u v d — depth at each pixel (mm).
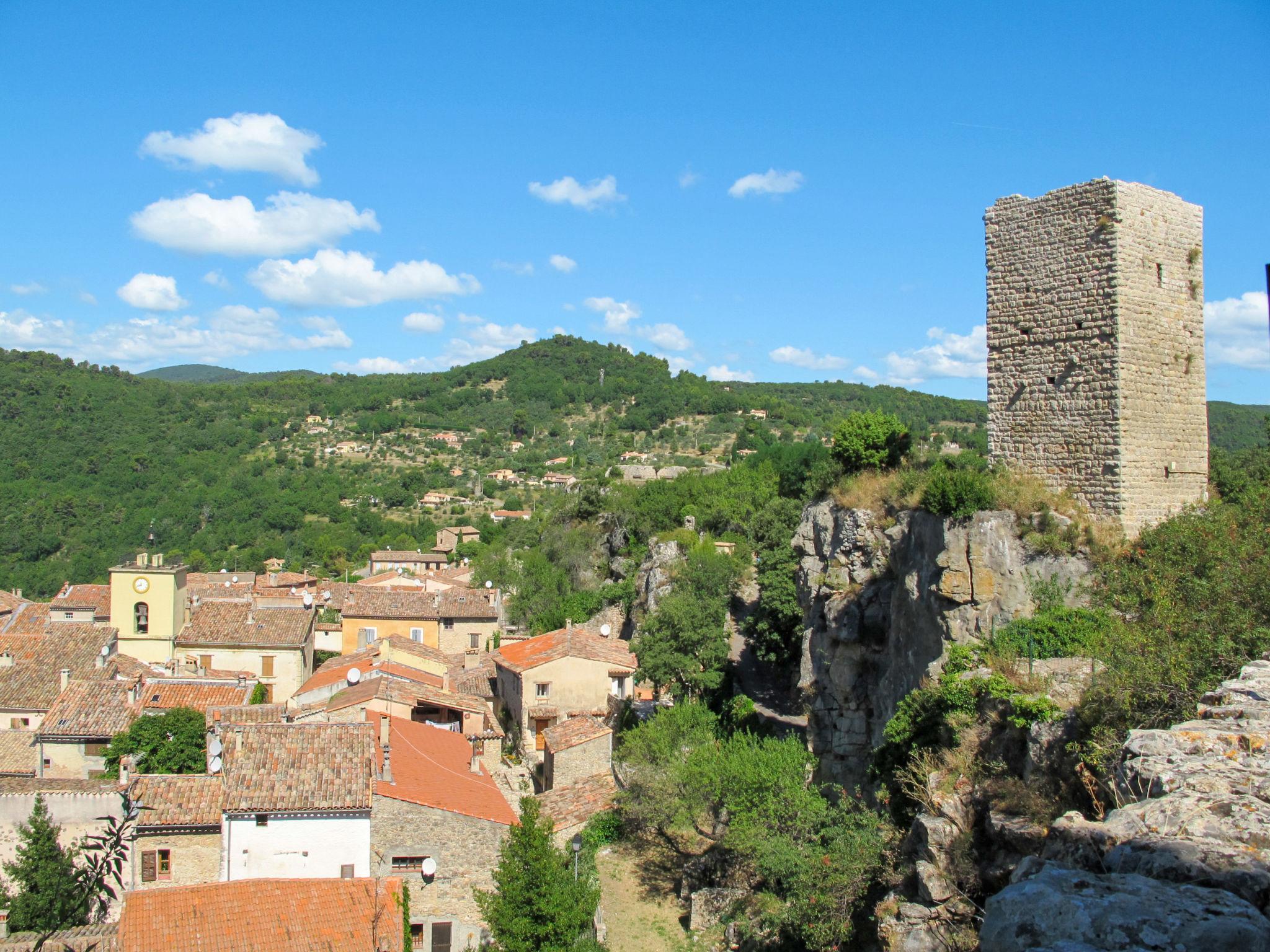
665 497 93250
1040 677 20859
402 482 183500
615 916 34688
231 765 32156
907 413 196750
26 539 119125
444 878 31781
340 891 28266
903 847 21719
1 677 53594
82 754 43844
